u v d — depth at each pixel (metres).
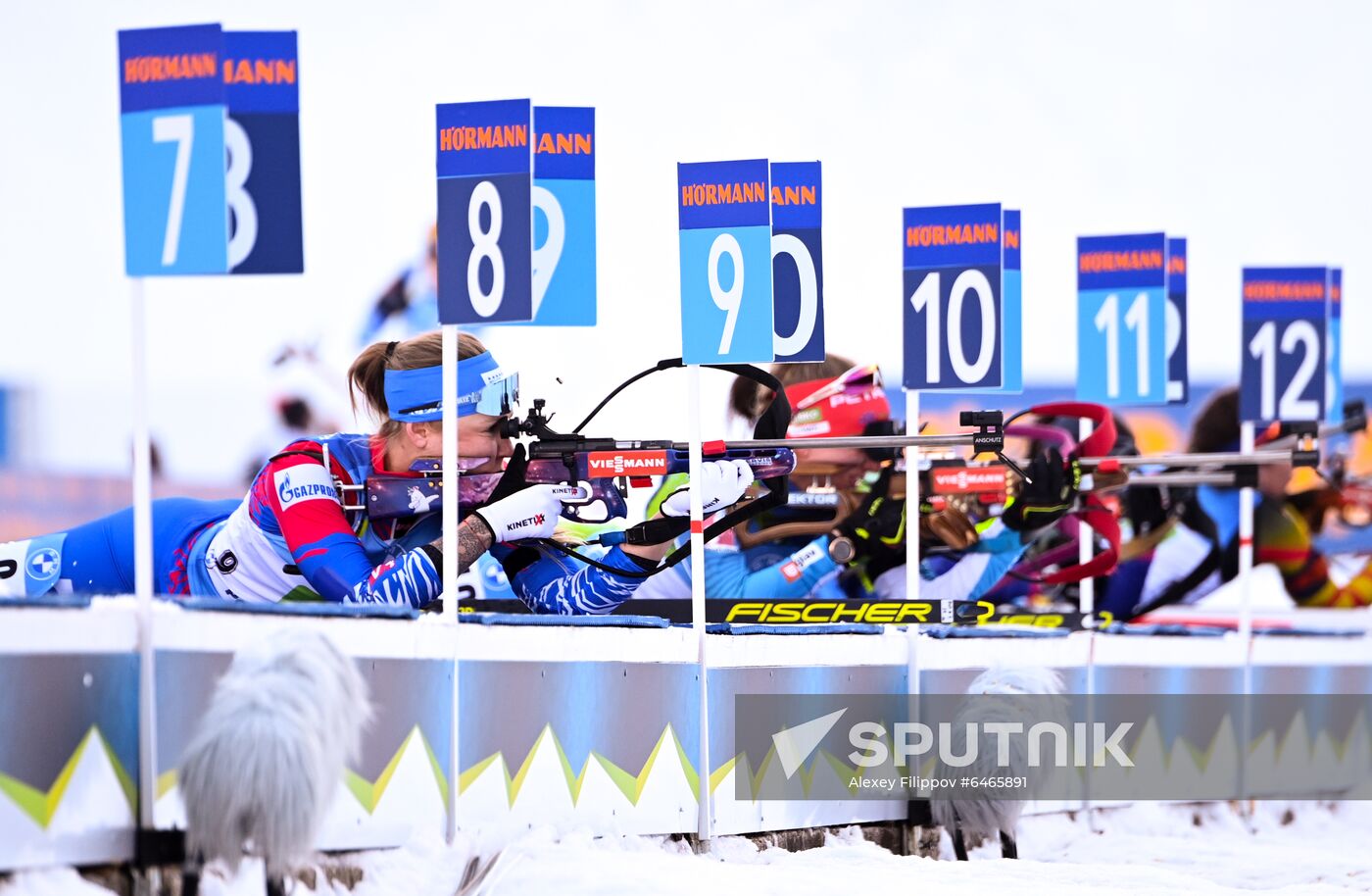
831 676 15.07
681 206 14.20
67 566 16.05
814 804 14.91
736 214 14.09
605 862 11.54
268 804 9.04
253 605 10.27
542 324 14.45
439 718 11.39
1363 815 21.61
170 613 9.69
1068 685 17.41
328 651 9.63
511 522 14.41
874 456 18.36
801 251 15.62
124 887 9.34
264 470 14.96
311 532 14.53
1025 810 16.89
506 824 12.01
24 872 8.70
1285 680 20.91
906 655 15.84
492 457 15.00
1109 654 18.05
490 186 12.52
